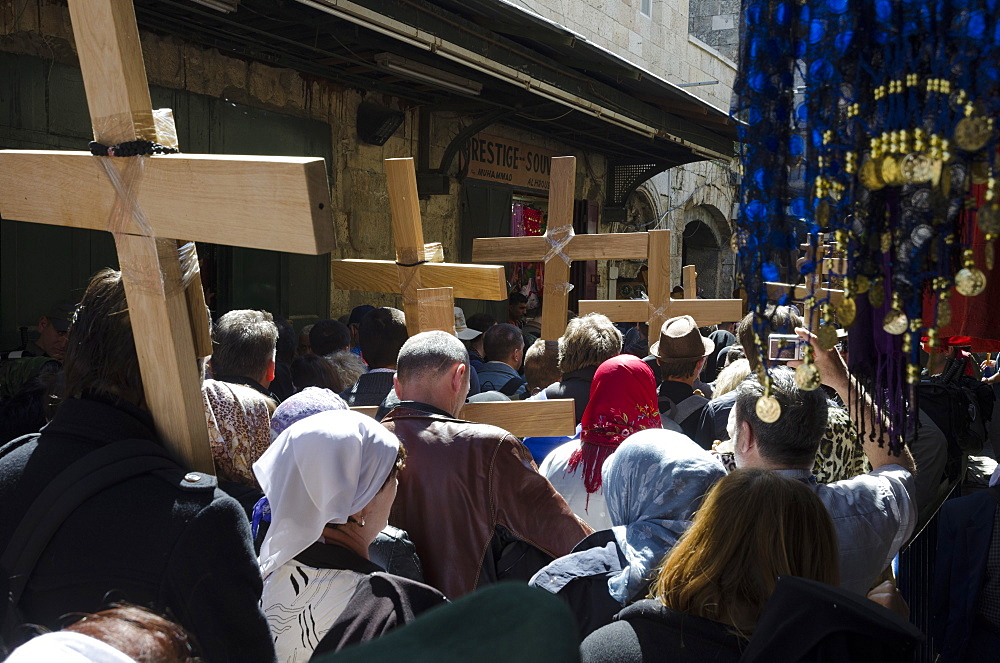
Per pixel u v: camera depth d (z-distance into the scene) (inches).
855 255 37.3
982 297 58.0
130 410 51.8
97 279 53.6
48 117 196.9
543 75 240.1
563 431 91.4
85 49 49.6
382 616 52.7
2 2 185.3
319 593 56.1
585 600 61.7
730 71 532.1
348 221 290.5
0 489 47.6
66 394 52.3
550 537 73.9
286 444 57.9
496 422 91.1
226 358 97.6
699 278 612.4
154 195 48.6
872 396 47.5
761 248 38.9
